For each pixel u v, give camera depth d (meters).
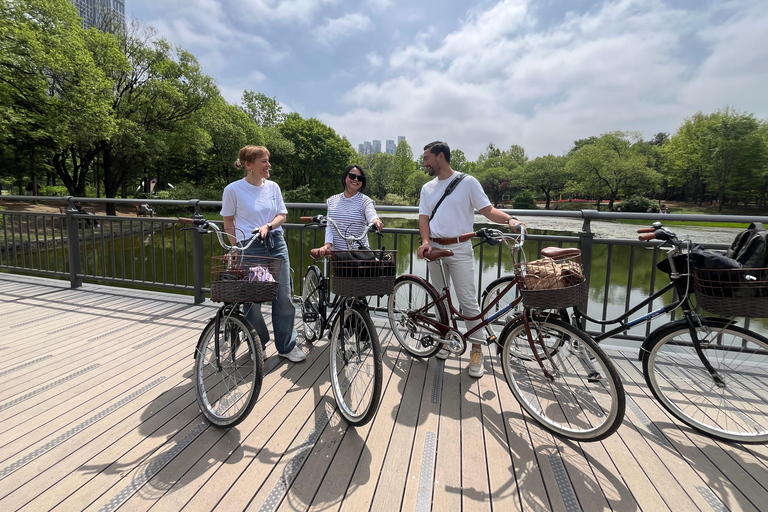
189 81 20.44
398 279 2.79
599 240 2.86
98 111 14.15
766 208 43.03
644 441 1.88
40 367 2.60
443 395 2.31
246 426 1.97
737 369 1.89
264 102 44.91
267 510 1.43
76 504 1.44
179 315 3.75
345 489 1.55
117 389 2.32
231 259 2.02
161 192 28.89
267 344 3.05
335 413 2.09
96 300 4.21
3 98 12.74
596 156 47.34
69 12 14.33
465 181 2.47
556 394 2.13
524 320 1.99
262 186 2.55
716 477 1.64
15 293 4.44
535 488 1.56
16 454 1.71
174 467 1.66
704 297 1.72
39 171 21.80
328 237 2.65
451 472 1.65
